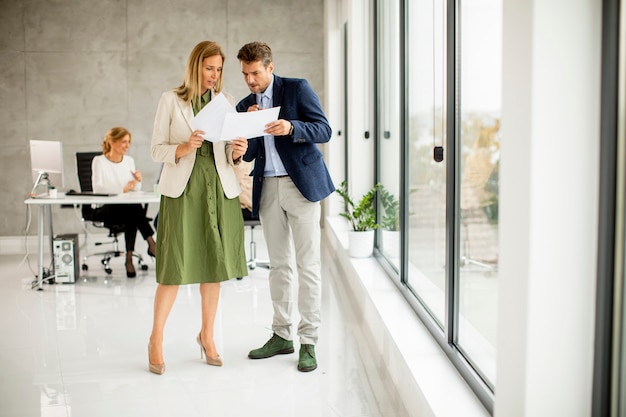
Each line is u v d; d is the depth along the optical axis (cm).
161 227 339
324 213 822
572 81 162
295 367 346
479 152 247
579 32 161
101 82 796
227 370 345
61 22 785
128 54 798
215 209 336
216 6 809
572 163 165
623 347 162
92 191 659
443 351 296
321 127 321
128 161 644
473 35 251
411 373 270
